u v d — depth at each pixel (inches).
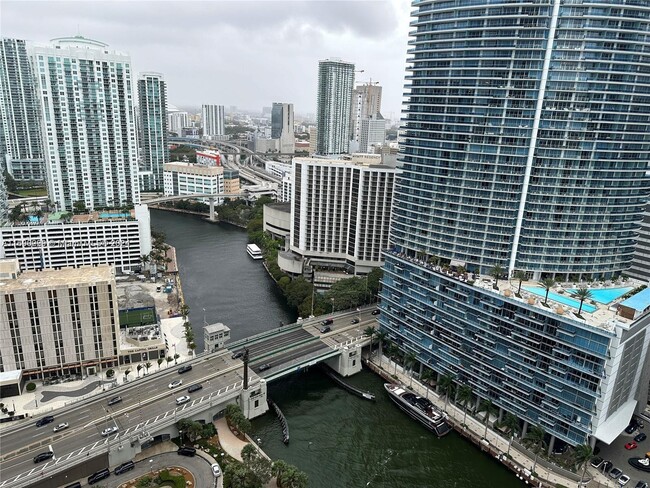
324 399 7411.4
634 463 5974.4
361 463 6077.8
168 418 6082.7
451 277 7135.8
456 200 7273.6
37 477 5123.0
